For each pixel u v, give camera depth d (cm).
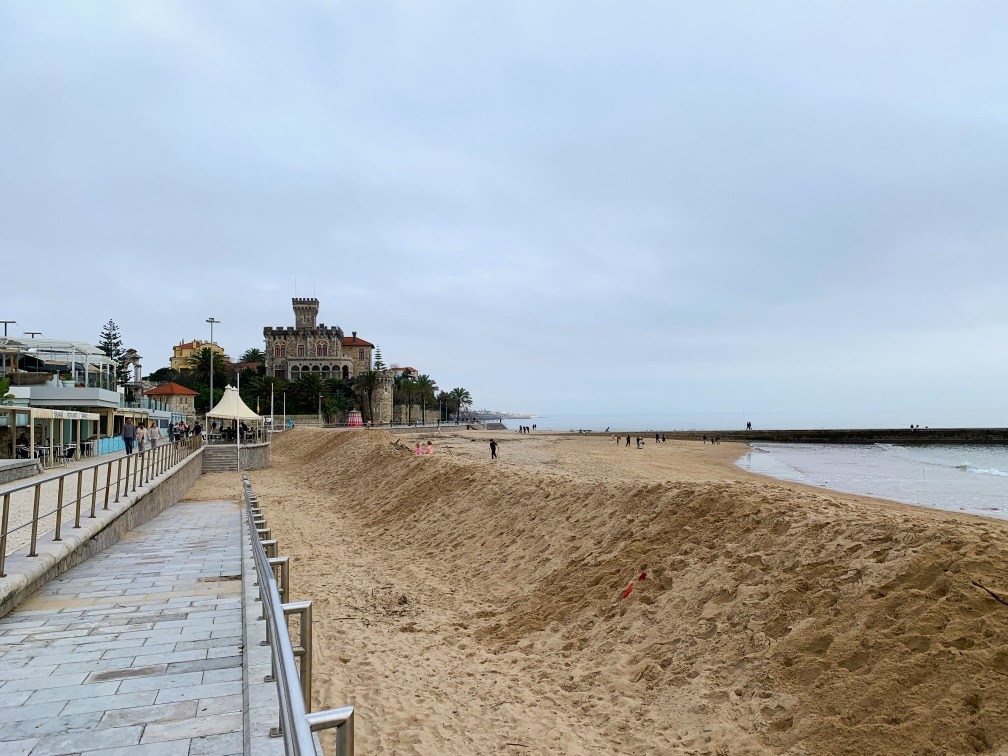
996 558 552
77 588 796
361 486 2244
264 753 334
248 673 444
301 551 1365
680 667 629
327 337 11862
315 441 4312
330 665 744
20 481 1841
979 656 469
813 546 696
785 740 491
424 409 13750
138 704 436
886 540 646
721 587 707
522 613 882
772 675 555
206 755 365
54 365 4203
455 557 1216
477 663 751
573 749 545
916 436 10256
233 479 2994
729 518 848
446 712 622
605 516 1051
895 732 450
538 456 4675
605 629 751
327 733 573
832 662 535
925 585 561
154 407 6156
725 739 514
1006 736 413
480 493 1481
